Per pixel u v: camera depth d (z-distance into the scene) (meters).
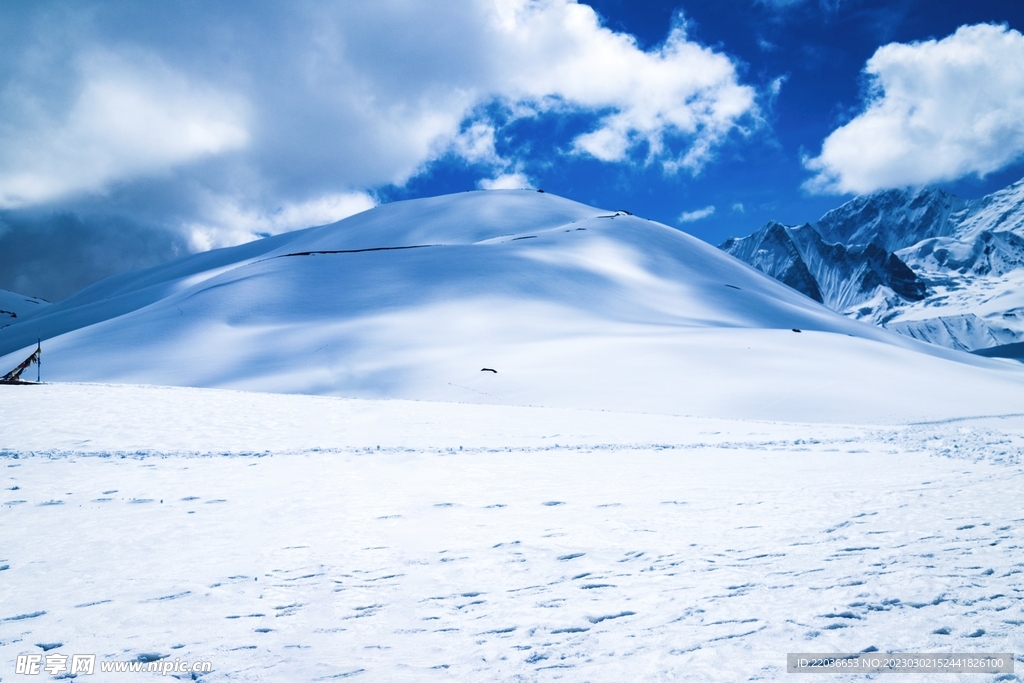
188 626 6.30
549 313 88.50
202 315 88.12
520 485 13.79
